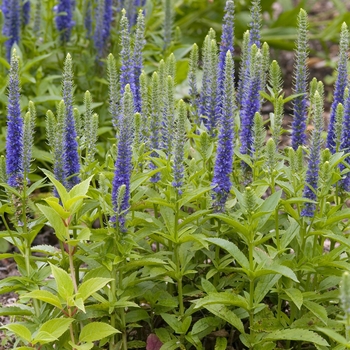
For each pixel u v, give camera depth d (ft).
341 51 21.29
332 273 19.42
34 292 17.44
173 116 20.30
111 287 19.24
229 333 21.85
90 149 20.86
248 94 20.93
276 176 19.58
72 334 18.48
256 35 23.22
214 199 19.90
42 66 36.68
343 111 20.08
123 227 18.56
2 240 30.60
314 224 19.38
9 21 34.32
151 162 21.18
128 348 20.93
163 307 20.68
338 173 19.31
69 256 18.45
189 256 20.21
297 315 20.83
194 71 23.98
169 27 35.60
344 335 18.86
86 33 36.94
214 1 53.06
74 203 18.13
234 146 22.25
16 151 19.56
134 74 22.81
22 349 17.37
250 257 17.92
